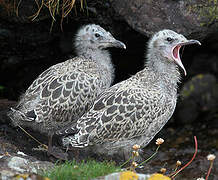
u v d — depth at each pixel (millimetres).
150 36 11359
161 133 14125
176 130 14711
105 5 11445
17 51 12984
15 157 8492
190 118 15492
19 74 14188
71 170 7754
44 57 13398
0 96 14203
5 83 14266
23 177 6742
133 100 9102
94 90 9883
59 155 10133
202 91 16453
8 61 13484
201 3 11062
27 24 12070
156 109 9250
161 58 9797
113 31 11969
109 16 11656
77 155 9867
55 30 12508
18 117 9336
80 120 9133
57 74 9836
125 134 9109
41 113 9320
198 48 13883
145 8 11234
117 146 9336
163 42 9758
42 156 10125
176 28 11211
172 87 9789
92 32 10430
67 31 12641
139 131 9180
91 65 10219
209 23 11188
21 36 12414
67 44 13062
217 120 15195
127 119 9008
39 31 12438
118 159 10539
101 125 8953
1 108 12055
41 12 11586
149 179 6977
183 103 15680
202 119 15539
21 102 9852
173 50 10008
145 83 9586
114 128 8984
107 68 10508
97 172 7906
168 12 11148
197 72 16656
